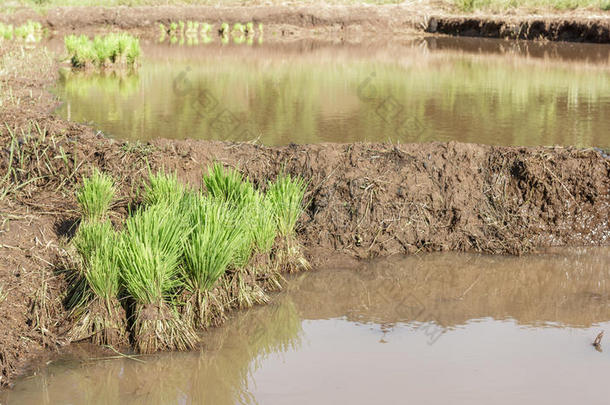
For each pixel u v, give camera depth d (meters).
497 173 7.39
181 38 23.83
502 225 7.17
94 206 6.35
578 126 10.01
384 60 18.02
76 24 25.39
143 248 5.14
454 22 25.33
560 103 11.82
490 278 6.50
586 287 6.31
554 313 5.77
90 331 5.28
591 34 21.44
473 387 4.59
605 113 10.95
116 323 5.29
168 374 4.89
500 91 13.07
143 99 12.21
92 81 14.23
